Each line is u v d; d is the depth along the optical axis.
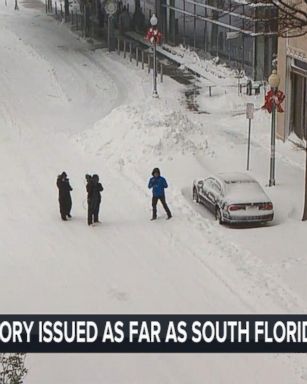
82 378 51.03
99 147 102.44
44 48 172.50
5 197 86.75
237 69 142.38
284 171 94.88
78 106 130.00
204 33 154.50
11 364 46.69
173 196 84.50
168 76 145.62
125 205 83.38
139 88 138.38
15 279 66.00
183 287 63.75
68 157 101.69
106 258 70.12
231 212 76.19
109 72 150.75
